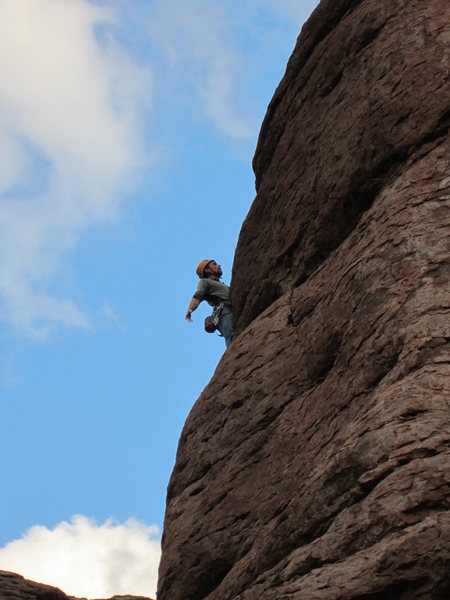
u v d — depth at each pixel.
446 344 9.85
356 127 13.22
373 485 9.15
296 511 10.28
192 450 14.22
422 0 13.15
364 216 12.59
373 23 13.62
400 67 12.73
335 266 12.98
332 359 12.23
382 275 11.21
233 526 12.59
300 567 9.52
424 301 10.38
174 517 13.83
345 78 14.02
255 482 12.62
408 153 12.31
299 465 11.92
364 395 10.91
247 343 14.38
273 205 15.15
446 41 12.43
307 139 14.52
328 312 12.38
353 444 9.61
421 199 11.45
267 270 14.85
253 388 13.58
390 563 8.39
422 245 10.94
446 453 8.74
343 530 9.12
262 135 15.85
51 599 15.78
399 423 9.28
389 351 10.53
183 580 13.04
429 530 8.27
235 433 13.49
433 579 8.13
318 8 14.89
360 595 8.53
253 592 10.20
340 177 13.32
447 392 9.34
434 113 12.05
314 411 12.14
